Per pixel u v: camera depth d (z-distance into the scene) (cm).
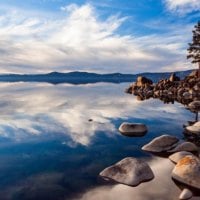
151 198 703
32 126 1692
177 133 1498
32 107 2717
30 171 925
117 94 4669
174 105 2819
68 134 1466
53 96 4278
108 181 819
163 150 1112
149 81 5331
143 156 1063
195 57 4716
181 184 779
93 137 1401
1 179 858
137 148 1185
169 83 4578
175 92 4022
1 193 760
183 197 687
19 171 927
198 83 3888
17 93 5072
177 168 833
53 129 1596
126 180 802
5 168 956
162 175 848
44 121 1878
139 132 1481
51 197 731
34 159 1052
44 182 830
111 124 1761
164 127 1673
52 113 2283
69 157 1071
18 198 729
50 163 1002
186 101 3197
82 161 1022
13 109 2542
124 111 2409
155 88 4569
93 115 2170
